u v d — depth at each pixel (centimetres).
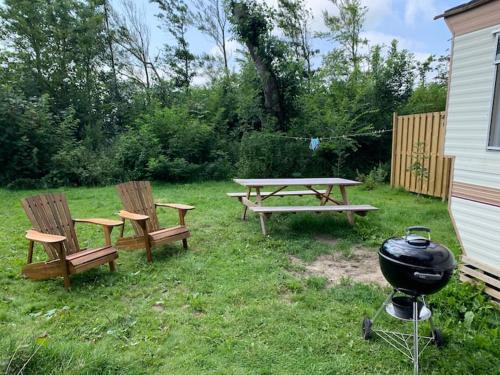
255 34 1021
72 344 219
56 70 1216
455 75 325
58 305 279
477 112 304
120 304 282
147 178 933
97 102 1273
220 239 448
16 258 375
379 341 233
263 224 461
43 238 300
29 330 241
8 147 827
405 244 214
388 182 906
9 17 1148
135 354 216
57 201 352
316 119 977
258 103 1048
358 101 998
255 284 316
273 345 227
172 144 950
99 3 1354
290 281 321
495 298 284
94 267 329
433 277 197
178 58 1578
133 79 1497
